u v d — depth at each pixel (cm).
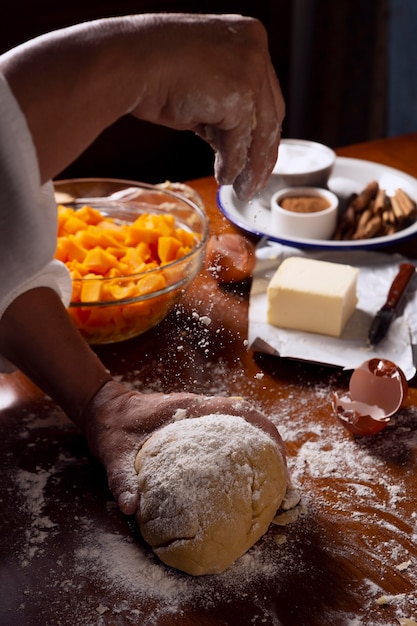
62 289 92
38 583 74
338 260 115
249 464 77
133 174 191
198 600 73
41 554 77
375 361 91
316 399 94
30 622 71
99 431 84
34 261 74
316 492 82
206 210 125
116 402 86
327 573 75
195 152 195
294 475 84
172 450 78
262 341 98
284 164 129
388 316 103
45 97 71
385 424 88
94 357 89
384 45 204
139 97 75
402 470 85
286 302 101
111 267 102
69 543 78
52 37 73
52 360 87
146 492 77
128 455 82
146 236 105
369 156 142
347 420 88
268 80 77
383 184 132
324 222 121
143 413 84
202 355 99
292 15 213
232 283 107
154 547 76
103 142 183
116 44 73
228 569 75
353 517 80
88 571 75
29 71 71
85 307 95
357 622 71
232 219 120
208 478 76
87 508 81
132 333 100
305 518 80
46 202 80
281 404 93
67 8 172
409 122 212
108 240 105
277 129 80
